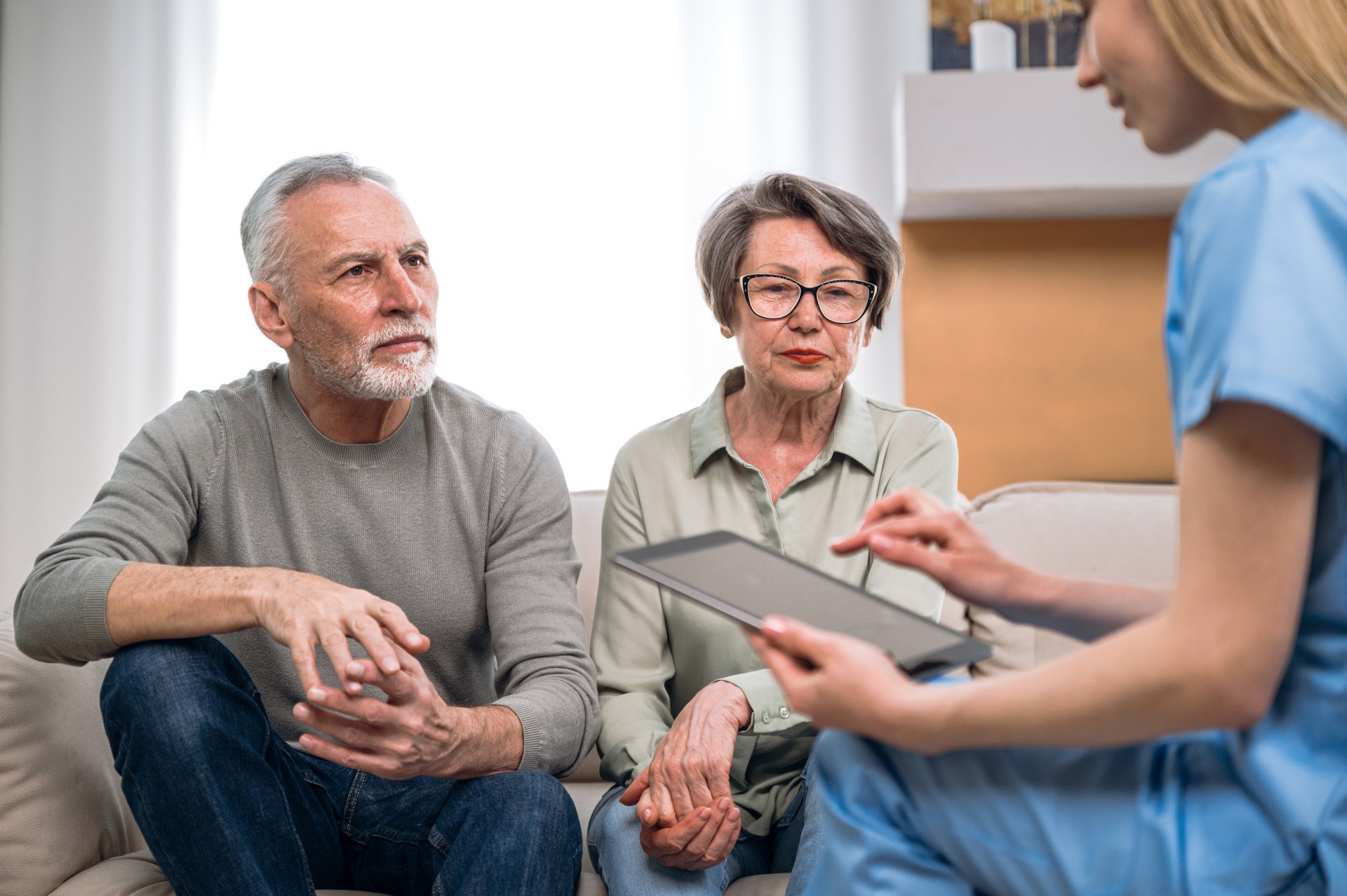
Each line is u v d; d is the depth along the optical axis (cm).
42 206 305
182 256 304
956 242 269
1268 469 61
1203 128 73
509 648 136
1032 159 247
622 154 297
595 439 295
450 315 297
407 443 145
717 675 144
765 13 292
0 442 302
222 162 304
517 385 296
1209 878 67
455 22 301
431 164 300
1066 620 88
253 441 142
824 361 143
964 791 74
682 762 118
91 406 303
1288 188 62
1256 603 61
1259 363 60
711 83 294
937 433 150
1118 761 72
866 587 143
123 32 306
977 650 80
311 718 109
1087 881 70
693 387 293
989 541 90
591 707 131
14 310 304
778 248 144
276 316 141
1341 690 66
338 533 141
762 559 90
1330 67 64
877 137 287
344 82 303
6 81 306
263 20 304
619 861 122
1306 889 66
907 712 71
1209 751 71
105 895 122
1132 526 177
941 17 279
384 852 130
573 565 146
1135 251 266
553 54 299
